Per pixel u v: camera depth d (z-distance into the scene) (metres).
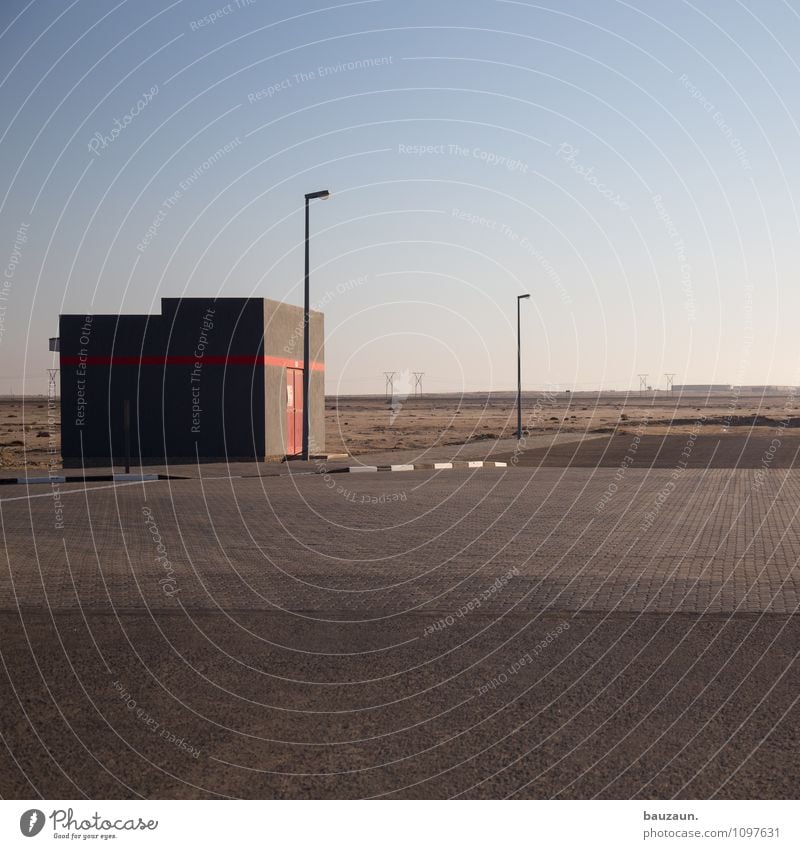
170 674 6.88
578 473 26.02
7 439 60.00
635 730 5.68
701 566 11.23
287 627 8.29
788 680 6.63
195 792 4.92
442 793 4.88
